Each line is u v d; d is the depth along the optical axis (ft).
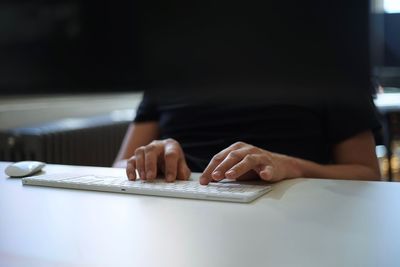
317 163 3.70
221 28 1.34
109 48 1.39
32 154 7.16
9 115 7.68
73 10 1.41
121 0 1.37
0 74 1.48
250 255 1.47
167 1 1.36
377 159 3.89
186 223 1.84
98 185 2.50
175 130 4.15
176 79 1.38
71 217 1.96
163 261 1.43
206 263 1.41
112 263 1.42
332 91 1.29
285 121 3.84
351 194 2.35
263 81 1.33
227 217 1.92
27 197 2.35
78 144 7.97
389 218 1.88
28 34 1.45
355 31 1.23
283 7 1.28
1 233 1.74
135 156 2.82
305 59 1.28
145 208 2.10
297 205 2.12
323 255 1.46
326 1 1.24
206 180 2.55
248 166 2.53
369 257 1.44
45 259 1.47
